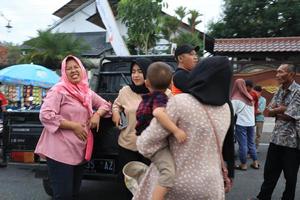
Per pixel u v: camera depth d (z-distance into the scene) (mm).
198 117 2576
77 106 3695
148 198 2762
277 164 5195
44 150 3623
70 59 3756
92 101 4145
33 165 4715
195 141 2586
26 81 11305
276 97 5113
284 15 25922
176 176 2602
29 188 6203
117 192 5984
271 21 26375
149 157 2699
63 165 3576
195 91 2627
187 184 2578
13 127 4789
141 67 4137
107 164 4605
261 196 5348
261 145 11266
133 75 4195
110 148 4457
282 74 4941
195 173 2582
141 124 3230
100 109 4020
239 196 5941
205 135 2592
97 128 3943
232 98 7820
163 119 2568
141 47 17984
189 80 2693
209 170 2602
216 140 2639
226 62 2646
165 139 2674
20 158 4754
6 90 11688
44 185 5371
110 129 4438
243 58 19047
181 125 2598
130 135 4113
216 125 2621
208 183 2582
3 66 28984
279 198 5809
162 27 23281
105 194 5879
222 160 2885
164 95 2955
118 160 4457
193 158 2598
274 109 5012
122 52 11266
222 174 2832
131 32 17297
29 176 7055
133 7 16734
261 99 9992
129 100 4195
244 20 27234
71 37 25391
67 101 3670
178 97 2635
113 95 6930
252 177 7230
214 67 2611
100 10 11328
